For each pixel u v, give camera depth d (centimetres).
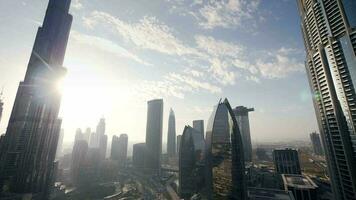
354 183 8462
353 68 8800
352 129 8712
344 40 9281
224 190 17588
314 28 11119
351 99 8800
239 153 17150
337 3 9825
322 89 10331
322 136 10712
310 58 11369
